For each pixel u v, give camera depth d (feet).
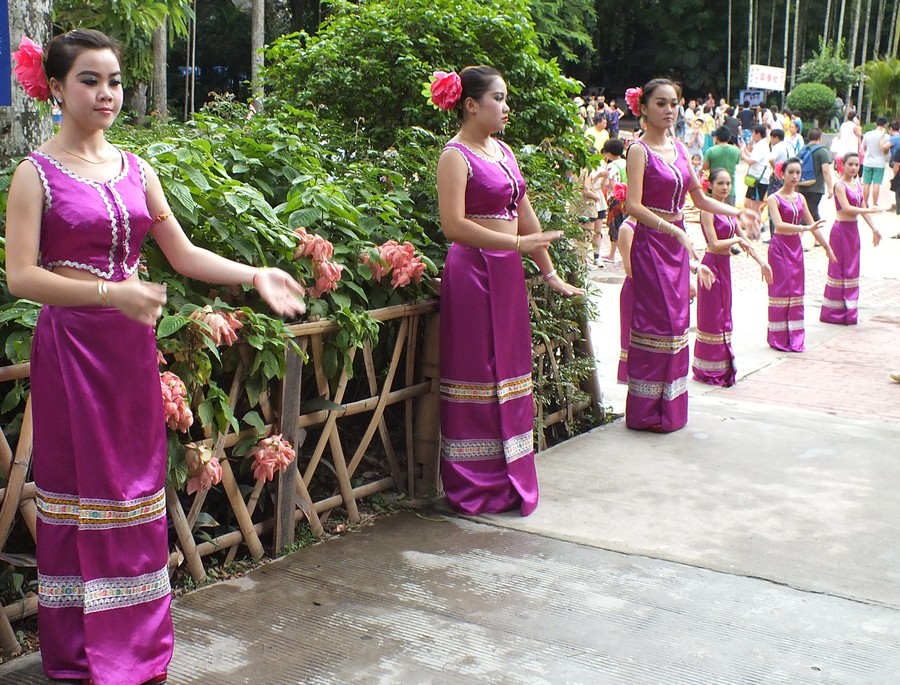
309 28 80.07
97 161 8.77
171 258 9.40
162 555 9.38
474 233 13.33
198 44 78.54
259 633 10.43
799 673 9.73
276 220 12.31
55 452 8.84
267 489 12.53
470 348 13.79
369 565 12.19
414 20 18.34
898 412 20.10
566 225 17.29
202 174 12.01
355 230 14.01
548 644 10.26
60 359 8.68
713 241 21.83
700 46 135.33
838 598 11.39
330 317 12.79
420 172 16.11
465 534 13.25
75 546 8.97
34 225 8.40
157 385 9.17
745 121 79.00
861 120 118.01
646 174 17.67
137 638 9.18
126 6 18.56
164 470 9.39
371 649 10.12
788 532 13.38
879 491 15.05
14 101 12.78
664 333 17.93
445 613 10.94
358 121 19.02
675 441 17.65
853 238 29.30
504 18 18.13
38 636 10.03
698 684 9.50
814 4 135.54
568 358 18.17
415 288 14.20
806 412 19.90
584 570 12.11
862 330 28.94
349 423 14.66
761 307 32.07
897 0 113.50
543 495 14.76
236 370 11.82
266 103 19.49
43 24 12.79
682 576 11.96
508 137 18.69
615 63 139.85
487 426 13.98
